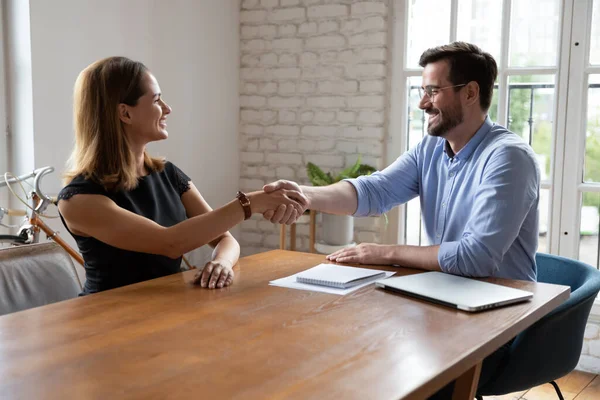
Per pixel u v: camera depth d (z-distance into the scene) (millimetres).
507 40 3479
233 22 4242
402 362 1211
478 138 2193
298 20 4051
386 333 1386
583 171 3383
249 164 4332
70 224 1968
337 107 3975
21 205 3262
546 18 3387
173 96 3852
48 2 3164
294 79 4109
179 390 1077
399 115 3830
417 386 1099
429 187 2369
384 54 3809
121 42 3529
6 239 2775
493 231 1944
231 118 4289
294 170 4172
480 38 3568
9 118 3221
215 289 1771
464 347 1298
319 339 1343
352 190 2393
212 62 4109
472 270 1920
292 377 1134
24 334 1376
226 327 1423
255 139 4293
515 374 1861
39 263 2010
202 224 1919
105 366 1188
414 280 1817
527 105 3477
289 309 1570
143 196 2109
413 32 3760
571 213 3406
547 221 3475
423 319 1494
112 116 2006
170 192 2223
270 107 4215
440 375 1162
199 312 1542
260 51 4219
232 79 4273
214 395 1056
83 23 3332
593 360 3334
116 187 1996
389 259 2059
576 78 3328
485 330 1413
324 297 1687
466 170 2199
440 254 1965
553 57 3391
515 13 3457
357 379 1127
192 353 1256
